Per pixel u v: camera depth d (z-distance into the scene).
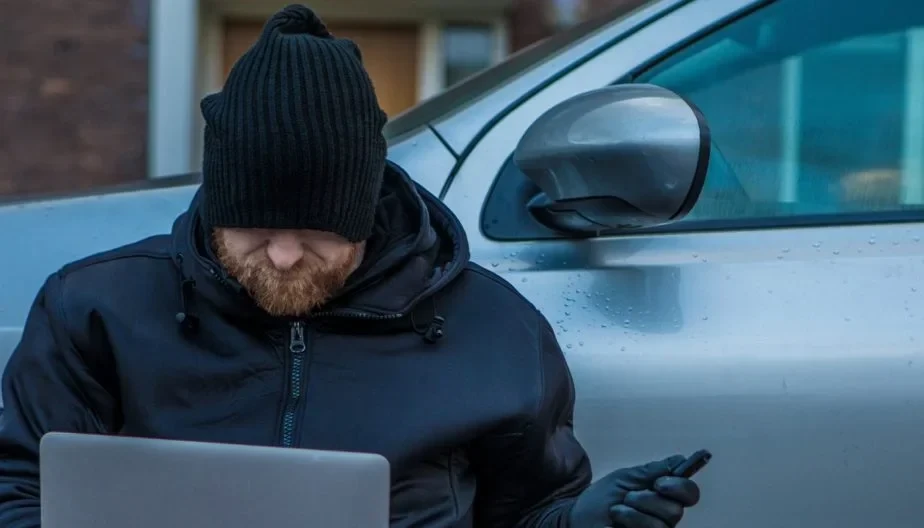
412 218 1.89
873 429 2.21
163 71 6.38
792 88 2.50
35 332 1.84
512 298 1.94
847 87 2.51
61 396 1.80
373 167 1.72
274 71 1.67
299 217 1.67
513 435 1.83
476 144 2.43
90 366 1.81
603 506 1.68
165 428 1.76
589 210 2.23
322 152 1.65
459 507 1.82
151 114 6.41
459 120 2.48
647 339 2.24
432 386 1.80
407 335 1.83
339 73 1.69
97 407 1.83
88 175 6.43
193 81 6.46
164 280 1.84
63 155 6.41
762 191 2.44
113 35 6.36
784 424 2.21
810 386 2.22
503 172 2.40
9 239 2.35
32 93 6.37
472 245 2.35
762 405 2.21
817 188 2.45
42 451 1.61
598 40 2.54
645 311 2.27
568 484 1.94
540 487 1.91
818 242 2.38
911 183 2.46
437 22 6.80
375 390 1.79
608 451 2.21
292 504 1.53
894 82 2.51
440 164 2.42
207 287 1.77
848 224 2.41
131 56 6.38
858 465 2.21
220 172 1.68
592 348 2.23
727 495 2.21
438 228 1.96
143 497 1.58
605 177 2.12
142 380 1.77
